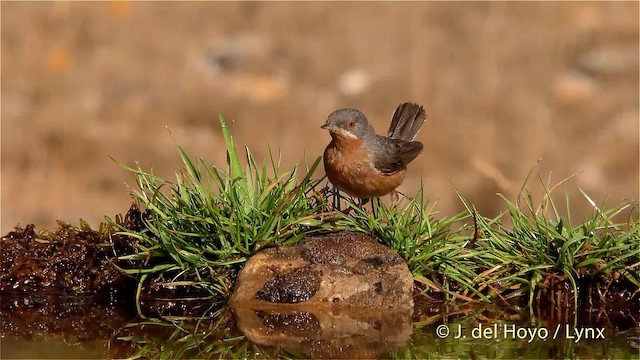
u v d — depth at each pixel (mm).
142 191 8445
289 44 25422
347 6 27672
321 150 18844
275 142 19078
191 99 21297
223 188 8406
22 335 7387
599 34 25688
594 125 20297
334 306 7660
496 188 15875
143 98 21484
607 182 17297
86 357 6875
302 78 23688
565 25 26516
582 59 24203
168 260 8227
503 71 23453
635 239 8203
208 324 7582
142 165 17703
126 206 16344
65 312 7938
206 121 20500
